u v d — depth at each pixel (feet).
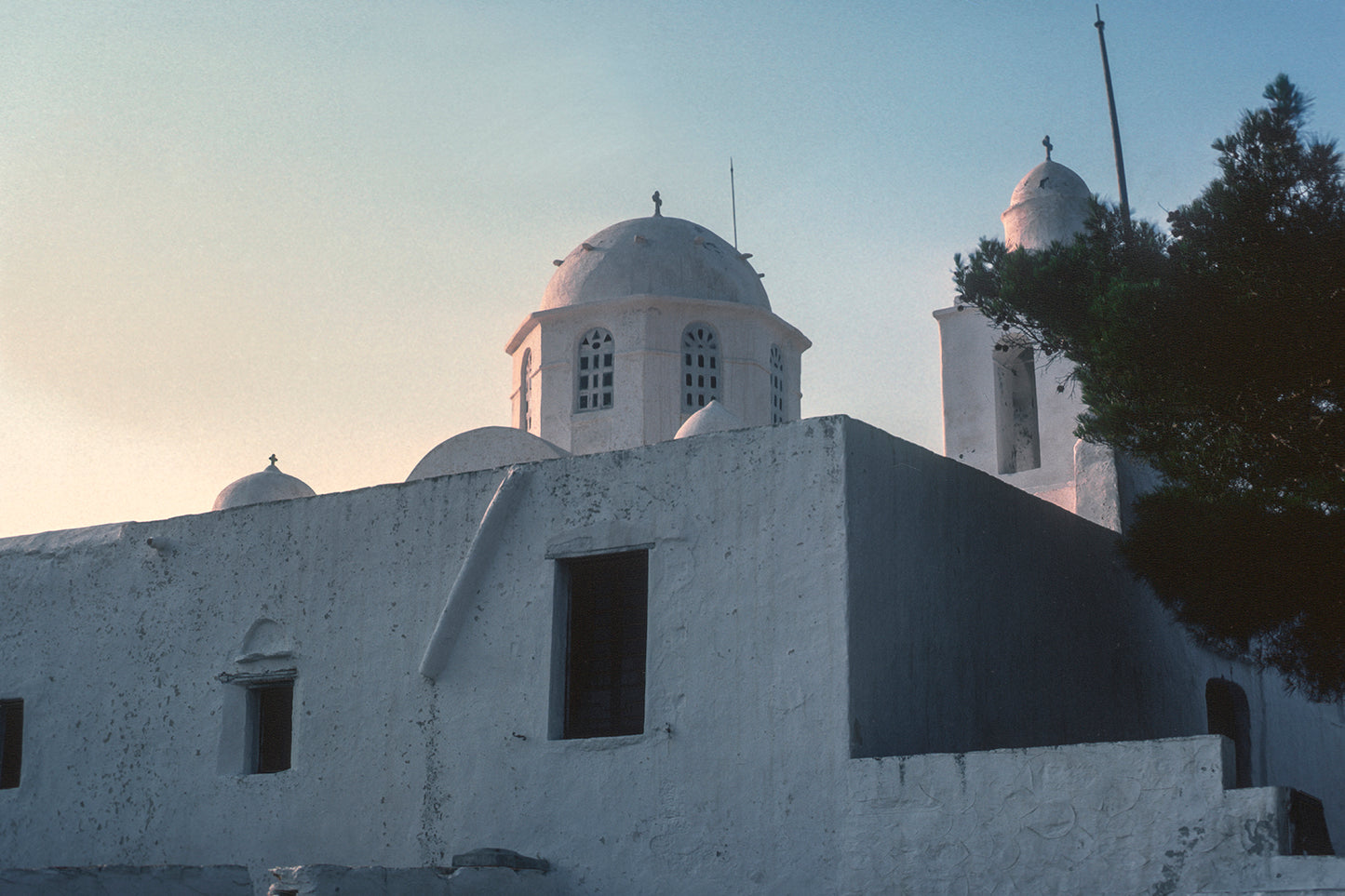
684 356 71.46
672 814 37.40
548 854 38.96
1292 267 37.24
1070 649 47.39
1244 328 37.76
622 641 40.42
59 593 50.98
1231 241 38.24
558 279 74.59
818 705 36.06
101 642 49.47
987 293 45.91
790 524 37.76
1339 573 39.88
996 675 42.65
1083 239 44.55
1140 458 41.52
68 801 48.37
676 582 39.09
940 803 33.60
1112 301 39.27
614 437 69.56
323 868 31.35
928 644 39.47
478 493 43.14
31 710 50.24
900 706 37.63
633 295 70.95
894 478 39.50
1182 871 30.19
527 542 41.88
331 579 45.21
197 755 46.29
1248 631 42.63
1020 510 46.14
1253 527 40.55
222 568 47.62
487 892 35.58
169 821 46.09
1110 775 31.58
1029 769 32.63
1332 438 38.32
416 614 43.29
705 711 37.65
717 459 39.40
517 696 40.81
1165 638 53.93
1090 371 42.39
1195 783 30.50
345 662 44.16
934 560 40.65
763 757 36.47
